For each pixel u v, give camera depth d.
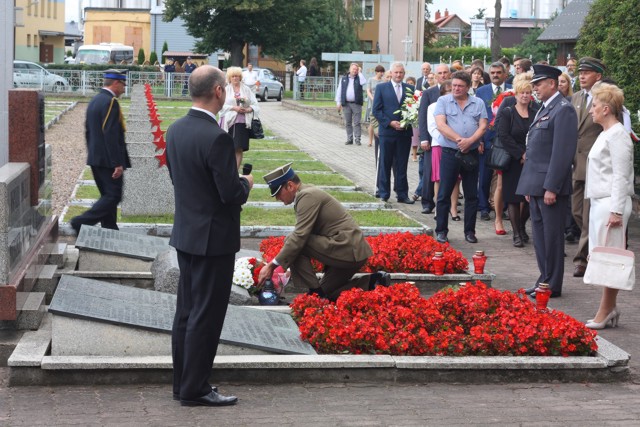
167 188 14.22
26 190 8.77
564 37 49.09
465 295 8.43
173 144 6.66
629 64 16.64
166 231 13.38
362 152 26.55
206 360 6.73
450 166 13.38
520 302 8.41
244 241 13.16
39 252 9.10
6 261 7.72
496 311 8.26
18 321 7.93
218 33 64.31
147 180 14.16
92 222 11.66
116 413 6.57
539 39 51.72
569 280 11.59
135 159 14.12
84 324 7.43
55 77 48.91
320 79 52.00
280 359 7.38
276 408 6.77
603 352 7.86
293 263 9.40
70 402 6.79
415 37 78.06
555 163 10.36
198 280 6.67
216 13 63.97
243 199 6.64
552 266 10.60
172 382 7.30
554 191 10.35
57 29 75.31
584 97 12.82
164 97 49.31
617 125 9.41
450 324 8.14
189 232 6.61
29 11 69.81
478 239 14.20
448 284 10.70
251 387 7.28
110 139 11.56
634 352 8.50
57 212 14.52
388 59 45.03
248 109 16.98
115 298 8.16
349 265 9.33
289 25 65.75
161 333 7.49
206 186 6.58
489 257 12.88
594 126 12.72
